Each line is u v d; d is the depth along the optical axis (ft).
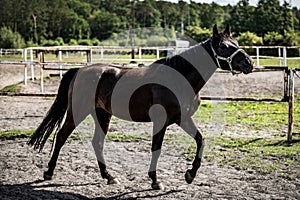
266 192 15.48
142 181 17.01
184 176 17.57
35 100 41.63
